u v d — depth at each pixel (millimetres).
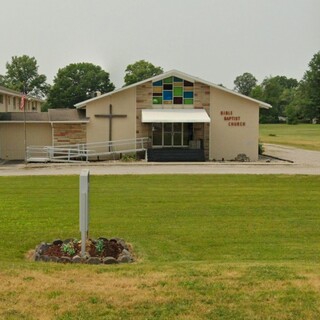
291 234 14148
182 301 7355
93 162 36094
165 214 17094
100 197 20562
